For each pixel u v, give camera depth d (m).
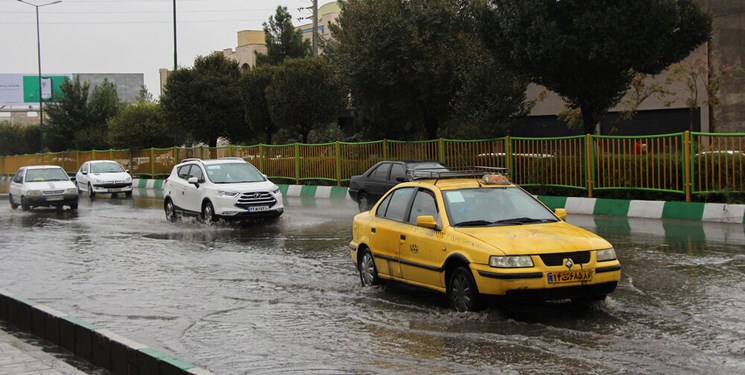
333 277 11.04
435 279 8.55
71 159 47.66
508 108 24.28
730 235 13.94
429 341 7.26
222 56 39.66
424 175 9.70
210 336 7.79
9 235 18.12
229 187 18.72
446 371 6.27
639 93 31.58
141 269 12.35
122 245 15.52
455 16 25.09
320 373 6.36
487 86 24.12
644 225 15.99
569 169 19.72
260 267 12.13
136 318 8.73
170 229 18.27
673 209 17.03
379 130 33.41
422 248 8.76
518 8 20.03
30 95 87.88
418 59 24.94
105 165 34.12
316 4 39.03
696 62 30.05
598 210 18.58
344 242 14.91
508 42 20.78
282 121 32.12
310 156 29.16
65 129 52.53
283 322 8.32
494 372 6.20
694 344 6.89
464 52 24.84
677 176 17.16
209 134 38.59
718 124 32.88
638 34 19.12
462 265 8.13
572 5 19.62
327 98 31.88
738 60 32.66
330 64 33.16
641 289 9.41
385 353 6.91
